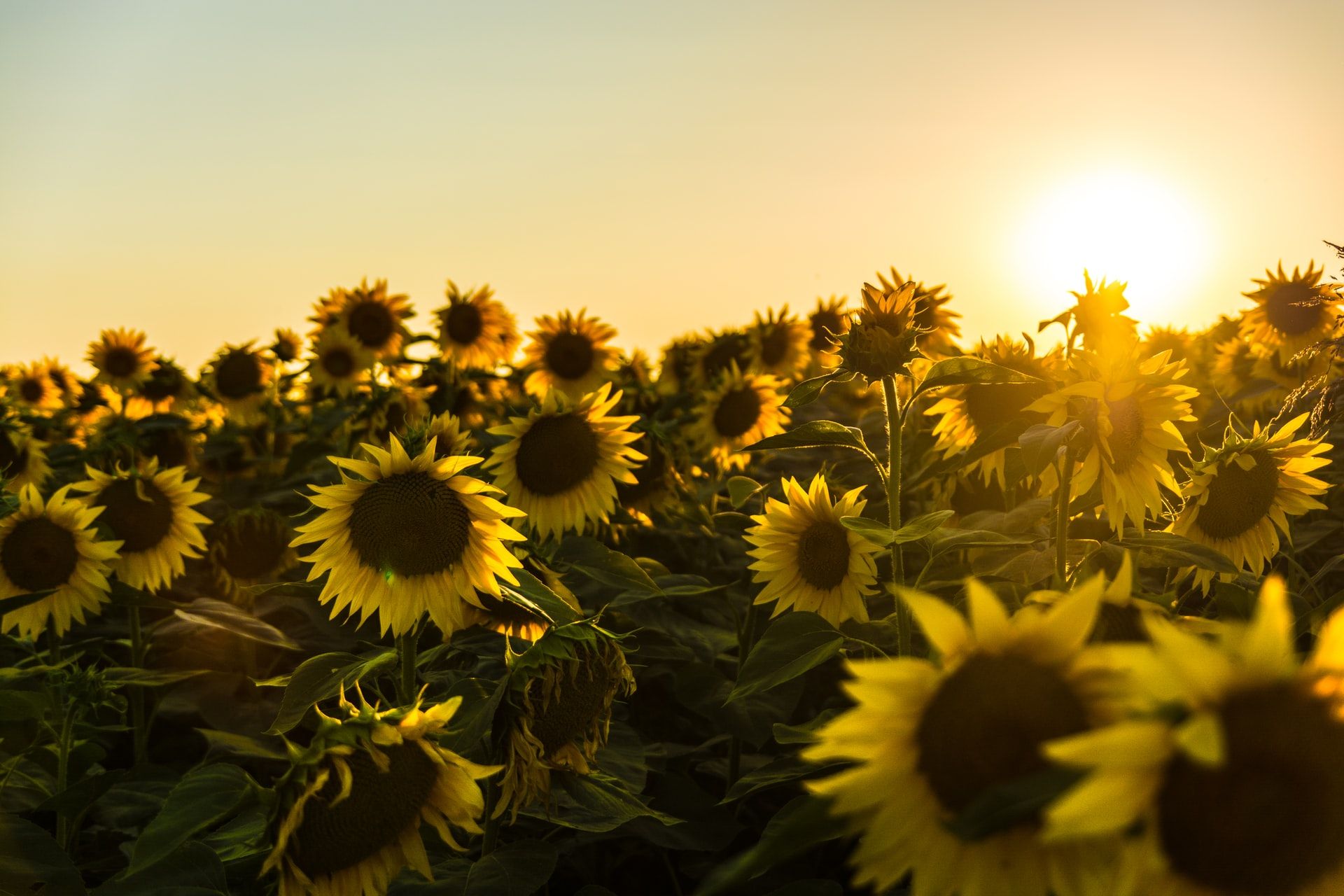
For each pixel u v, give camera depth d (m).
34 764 3.69
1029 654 1.15
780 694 4.10
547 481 4.46
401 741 2.23
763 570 3.26
